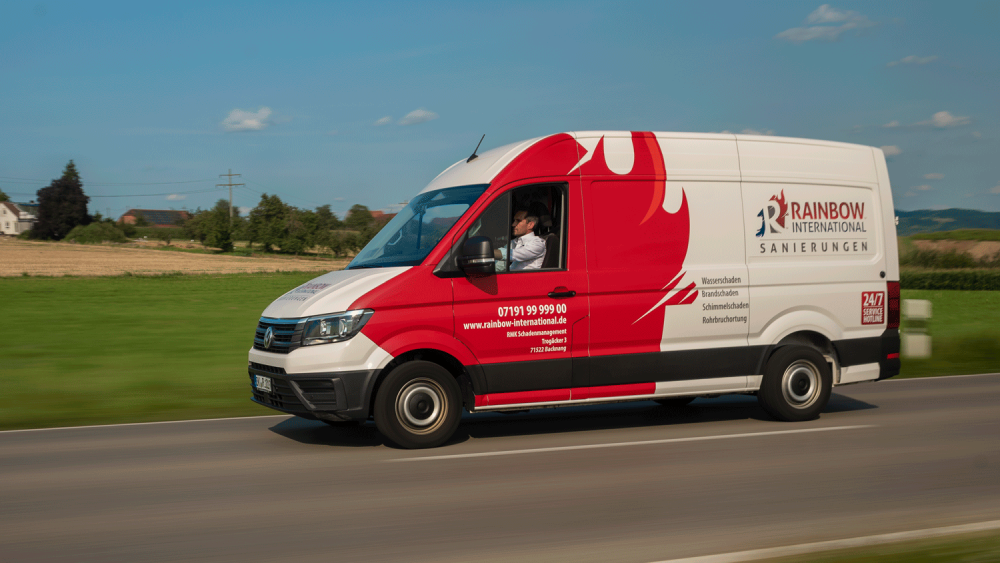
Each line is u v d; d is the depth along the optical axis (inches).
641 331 285.9
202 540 171.9
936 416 325.4
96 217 5698.8
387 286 260.4
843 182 322.3
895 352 329.4
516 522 182.5
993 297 1804.9
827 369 315.6
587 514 188.1
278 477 229.5
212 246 4977.9
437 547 165.8
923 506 193.0
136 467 245.9
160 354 644.7
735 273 299.6
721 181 300.0
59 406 392.2
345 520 185.8
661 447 264.7
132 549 166.6
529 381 273.3
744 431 293.3
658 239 289.4
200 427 319.3
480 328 267.1
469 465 240.5
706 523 180.1
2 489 219.8
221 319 1048.2
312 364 254.8
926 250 2440.9
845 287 319.0
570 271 277.9
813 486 212.1
